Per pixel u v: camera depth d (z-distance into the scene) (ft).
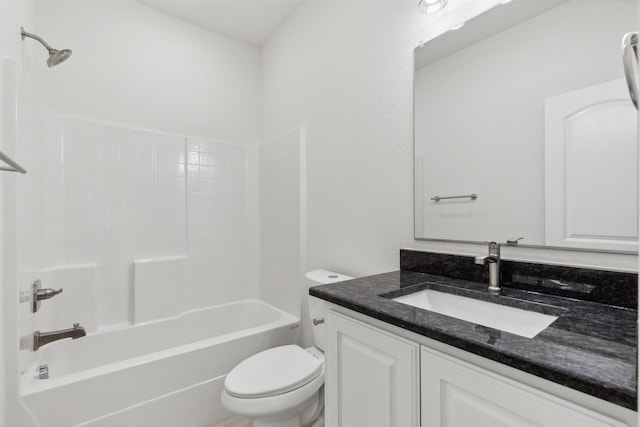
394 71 4.79
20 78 4.00
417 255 4.33
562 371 1.64
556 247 3.13
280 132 7.64
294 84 7.12
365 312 2.79
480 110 3.75
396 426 2.61
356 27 5.45
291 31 7.25
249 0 6.79
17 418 3.73
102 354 5.97
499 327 3.05
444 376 2.24
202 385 5.28
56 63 4.65
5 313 3.62
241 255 8.18
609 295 2.74
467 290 3.38
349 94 5.57
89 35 6.21
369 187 5.17
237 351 5.71
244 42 8.40
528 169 3.33
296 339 6.61
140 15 6.84
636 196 2.64
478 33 3.78
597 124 2.86
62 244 5.82
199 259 7.50
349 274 5.55
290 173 7.02
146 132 6.83
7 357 3.65
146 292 6.61
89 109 6.18
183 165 7.34
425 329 2.30
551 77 3.17
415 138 4.46
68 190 5.89
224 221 7.93
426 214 4.33
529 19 3.34
